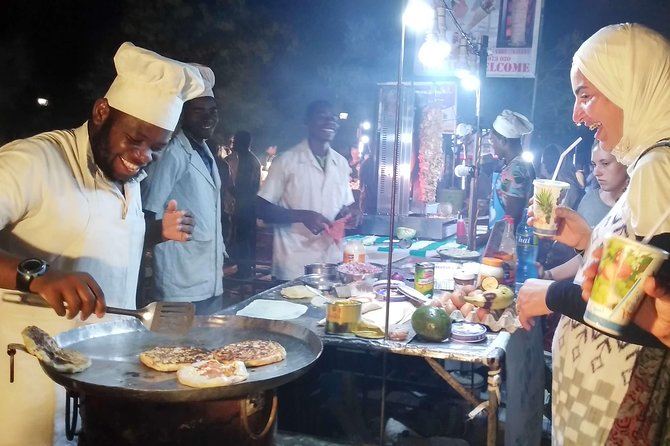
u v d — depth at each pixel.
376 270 3.49
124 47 2.03
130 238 2.29
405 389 3.55
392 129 6.09
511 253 2.98
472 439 3.13
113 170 2.13
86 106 10.89
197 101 3.59
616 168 3.64
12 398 2.06
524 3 6.38
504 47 6.52
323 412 3.17
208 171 3.66
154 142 2.09
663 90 1.73
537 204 2.25
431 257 4.69
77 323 2.18
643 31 1.79
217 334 2.28
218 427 1.71
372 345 2.36
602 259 1.42
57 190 2.04
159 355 1.94
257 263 6.53
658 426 1.70
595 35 1.88
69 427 1.97
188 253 3.54
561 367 2.00
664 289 1.34
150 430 1.69
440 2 4.27
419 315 2.41
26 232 2.05
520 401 2.61
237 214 6.85
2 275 1.78
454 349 2.29
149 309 1.92
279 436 2.96
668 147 1.68
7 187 1.92
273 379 1.70
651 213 1.63
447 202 6.06
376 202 6.30
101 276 2.18
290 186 4.41
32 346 1.77
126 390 1.59
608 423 1.81
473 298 2.65
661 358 1.69
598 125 1.89
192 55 10.05
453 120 5.95
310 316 2.78
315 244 4.39
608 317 1.40
